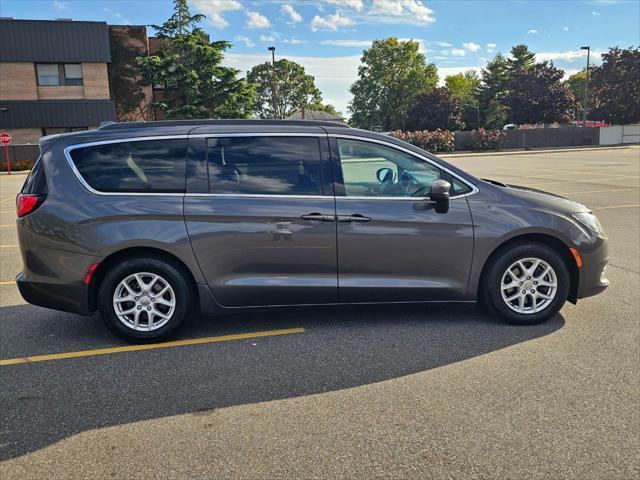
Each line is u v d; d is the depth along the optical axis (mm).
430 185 4496
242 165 4363
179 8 35531
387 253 4398
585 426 3039
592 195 13141
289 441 2949
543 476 2619
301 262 4363
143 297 4344
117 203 4219
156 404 3395
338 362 3967
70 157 4309
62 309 4348
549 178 17906
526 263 4590
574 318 4793
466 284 4516
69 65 32406
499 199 4520
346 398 3424
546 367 3801
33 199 4258
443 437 2957
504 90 80562
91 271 4227
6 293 5949
